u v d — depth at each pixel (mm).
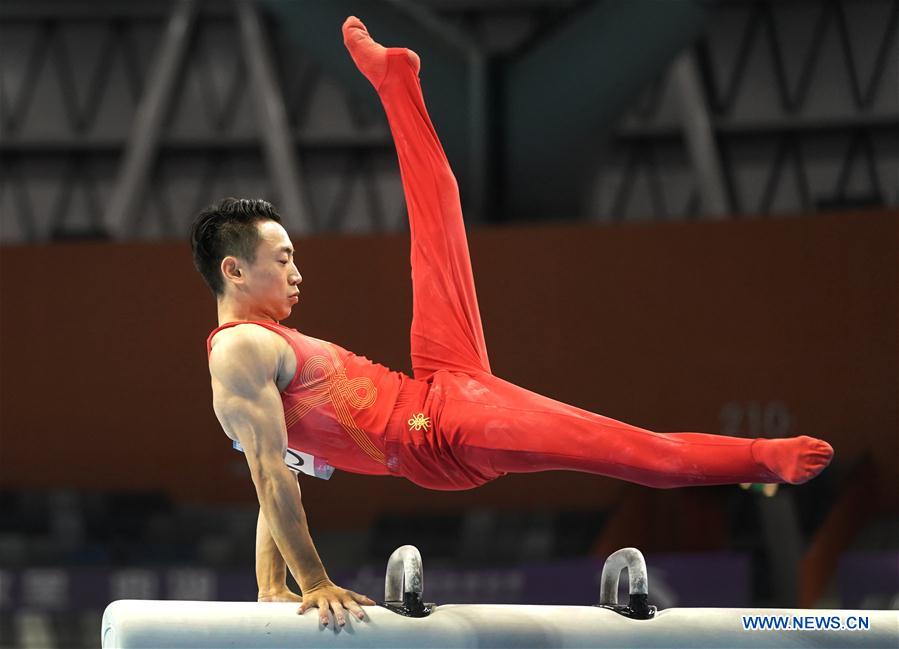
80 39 46906
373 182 47031
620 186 45688
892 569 22688
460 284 6941
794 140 45000
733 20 44781
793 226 29484
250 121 46844
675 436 6129
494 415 6355
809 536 27156
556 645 5902
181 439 31734
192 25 46406
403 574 6082
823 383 28719
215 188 47219
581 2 30062
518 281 30797
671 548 26484
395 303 31375
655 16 29000
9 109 46938
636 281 30203
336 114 46750
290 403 6527
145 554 28562
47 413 32250
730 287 29656
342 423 6547
